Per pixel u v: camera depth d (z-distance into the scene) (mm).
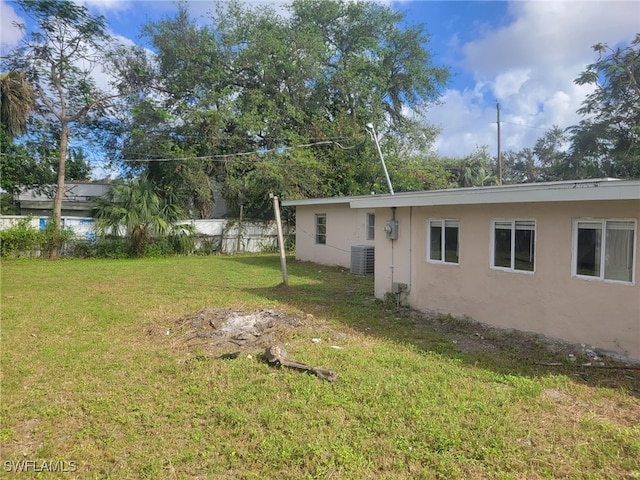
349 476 2979
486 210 6992
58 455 3279
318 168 21062
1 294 9648
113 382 4645
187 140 21797
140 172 22031
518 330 6527
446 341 6242
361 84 23469
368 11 24531
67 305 8516
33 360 5309
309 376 4711
